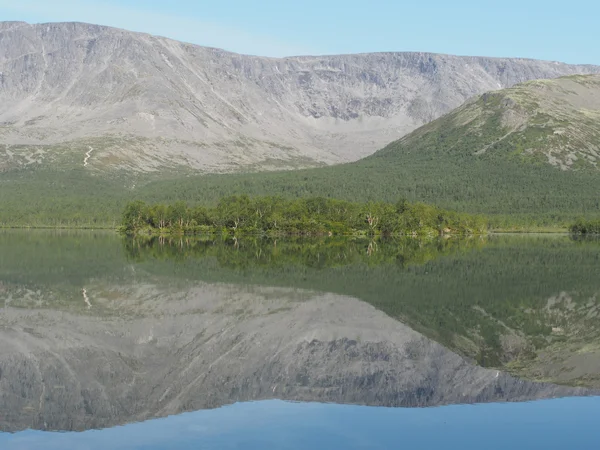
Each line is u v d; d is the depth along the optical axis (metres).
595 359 48.84
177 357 48.78
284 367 46.06
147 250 153.62
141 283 88.75
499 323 62.47
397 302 74.12
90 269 105.81
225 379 43.00
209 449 30.56
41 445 31.64
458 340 55.03
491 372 44.88
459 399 38.53
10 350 50.53
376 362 47.50
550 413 35.88
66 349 51.03
